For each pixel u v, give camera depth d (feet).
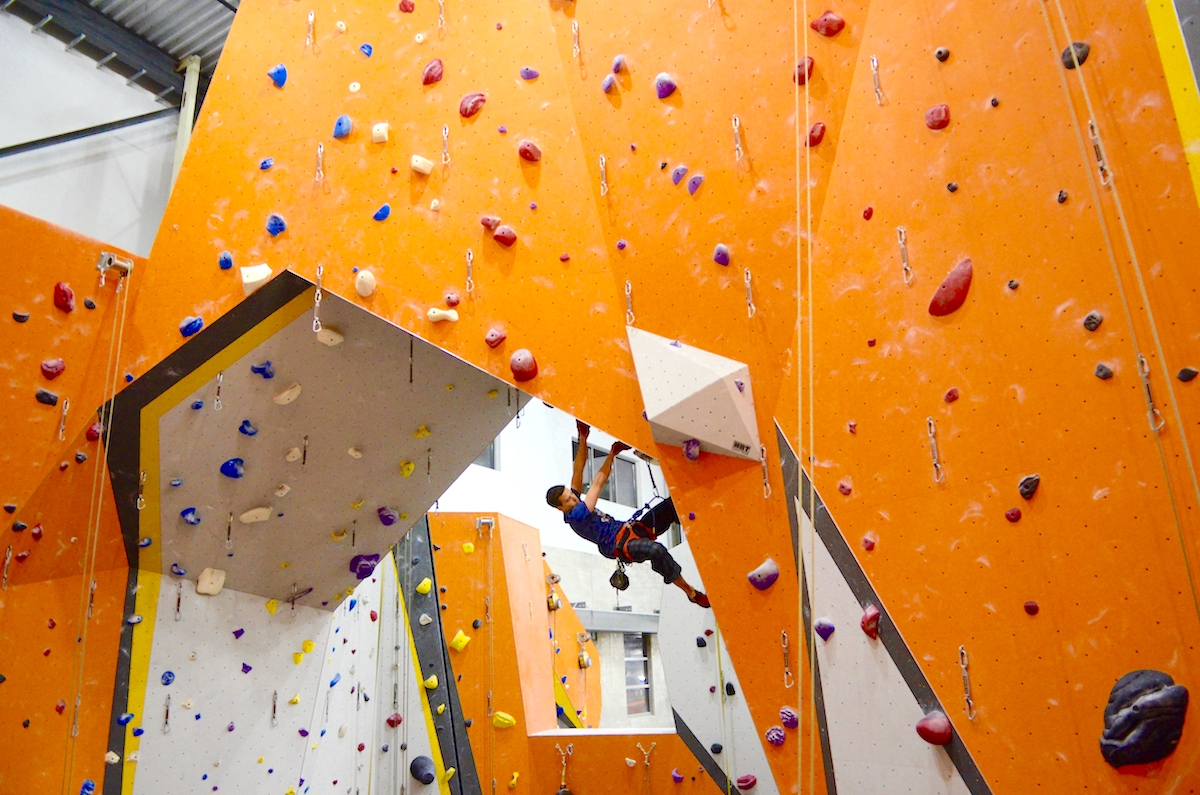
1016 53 8.04
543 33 11.44
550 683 21.72
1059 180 7.63
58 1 17.21
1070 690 7.00
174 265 11.78
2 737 11.05
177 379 11.72
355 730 18.44
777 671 8.73
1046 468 7.36
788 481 8.94
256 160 11.98
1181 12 7.06
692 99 10.18
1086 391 7.23
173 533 13.29
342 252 11.36
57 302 11.00
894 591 8.09
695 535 9.41
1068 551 7.16
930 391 8.16
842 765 8.22
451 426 14.80
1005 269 7.84
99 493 11.95
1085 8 7.64
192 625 14.12
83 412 11.32
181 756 13.61
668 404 9.41
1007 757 7.25
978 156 8.17
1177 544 6.62
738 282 9.52
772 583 8.88
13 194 16.35
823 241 9.09
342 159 11.74
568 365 10.26
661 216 10.14
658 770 17.44
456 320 10.78
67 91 17.70
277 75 12.26
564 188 10.80
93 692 12.40
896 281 8.53
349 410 13.48
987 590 7.55
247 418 12.64
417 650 19.65
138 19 18.75
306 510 14.65
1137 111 7.24
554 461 35.65
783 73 9.62
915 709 7.82
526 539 22.33
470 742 18.86
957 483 7.86
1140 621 6.72
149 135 19.26
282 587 15.84
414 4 12.17
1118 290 7.16
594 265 10.44
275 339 12.05
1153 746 6.46
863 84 9.07
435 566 20.17
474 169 11.23
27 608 11.53
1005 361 7.73
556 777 18.25
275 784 15.35
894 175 8.70
